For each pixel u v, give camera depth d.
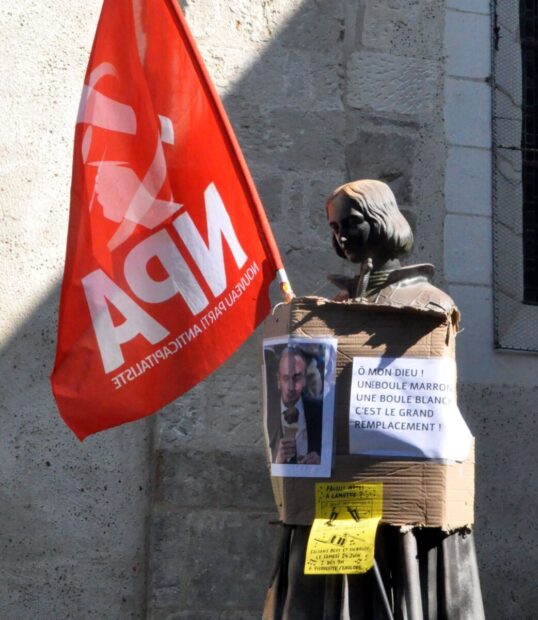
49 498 4.80
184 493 4.80
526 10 5.50
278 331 3.75
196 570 4.77
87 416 3.98
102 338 4.01
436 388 3.63
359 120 5.16
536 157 5.43
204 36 5.09
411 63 5.25
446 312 3.67
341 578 3.61
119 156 4.11
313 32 5.17
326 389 3.65
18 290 4.91
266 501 4.85
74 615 4.75
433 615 3.66
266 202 5.04
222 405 4.87
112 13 4.18
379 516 3.58
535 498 5.06
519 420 5.10
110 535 4.81
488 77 5.33
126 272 4.05
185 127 4.15
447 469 3.60
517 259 5.27
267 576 4.81
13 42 5.07
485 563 4.97
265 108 5.09
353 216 3.84
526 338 5.20
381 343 3.66
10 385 4.84
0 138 5.00
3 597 4.71
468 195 5.23
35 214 4.98
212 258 4.10
